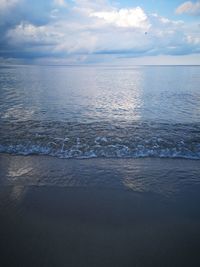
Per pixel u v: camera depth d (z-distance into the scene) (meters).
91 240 3.70
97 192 5.21
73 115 13.07
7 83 31.69
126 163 6.82
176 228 4.02
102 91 24.06
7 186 5.43
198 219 4.28
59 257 3.36
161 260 3.32
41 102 17.06
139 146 8.05
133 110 14.58
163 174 6.14
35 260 3.30
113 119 12.20
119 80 39.97
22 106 15.40
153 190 5.33
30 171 6.25
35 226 4.03
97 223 4.12
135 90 24.98
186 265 3.25
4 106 15.30
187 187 5.48
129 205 4.72
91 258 3.34
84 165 6.66
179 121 11.73
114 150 7.73
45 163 6.78
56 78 43.66
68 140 8.62
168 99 18.78
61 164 6.73
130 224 4.11
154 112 13.98
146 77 48.66
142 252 3.46
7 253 3.42
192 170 6.38
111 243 3.64
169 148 7.89
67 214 4.38
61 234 3.83
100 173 6.17
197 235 3.84
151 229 3.98
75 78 44.50
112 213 4.43
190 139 8.77
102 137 9.01
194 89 25.47
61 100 18.09
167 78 45.00
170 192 5.25
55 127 10.42
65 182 5.67
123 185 5.55
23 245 3.58
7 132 9.48
